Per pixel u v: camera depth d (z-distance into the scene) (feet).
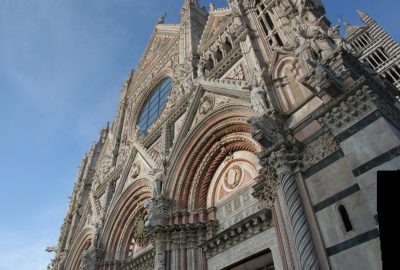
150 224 59.00
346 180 34.40
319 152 38.58
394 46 117.50
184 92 81.00
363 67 40.98
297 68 49.70
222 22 83.41
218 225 56.75
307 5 55.11
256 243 46.91
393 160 29.22
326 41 45.60
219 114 60.90
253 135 42.83
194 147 64.69
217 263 51.52
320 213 34.94
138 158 84.02
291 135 42.98
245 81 59.72
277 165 40.11
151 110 109.81
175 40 112.98
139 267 69.31
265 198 46.34
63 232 115.03
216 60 77.56
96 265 77.46
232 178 58.95
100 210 92.48
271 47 58.90
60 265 99.66
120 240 79.82
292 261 36.70
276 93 50.31
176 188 64.49
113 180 97.25
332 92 36.91
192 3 115.03
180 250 56.24
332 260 31.60
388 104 37.27
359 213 31.68
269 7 65.92
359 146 32.32
